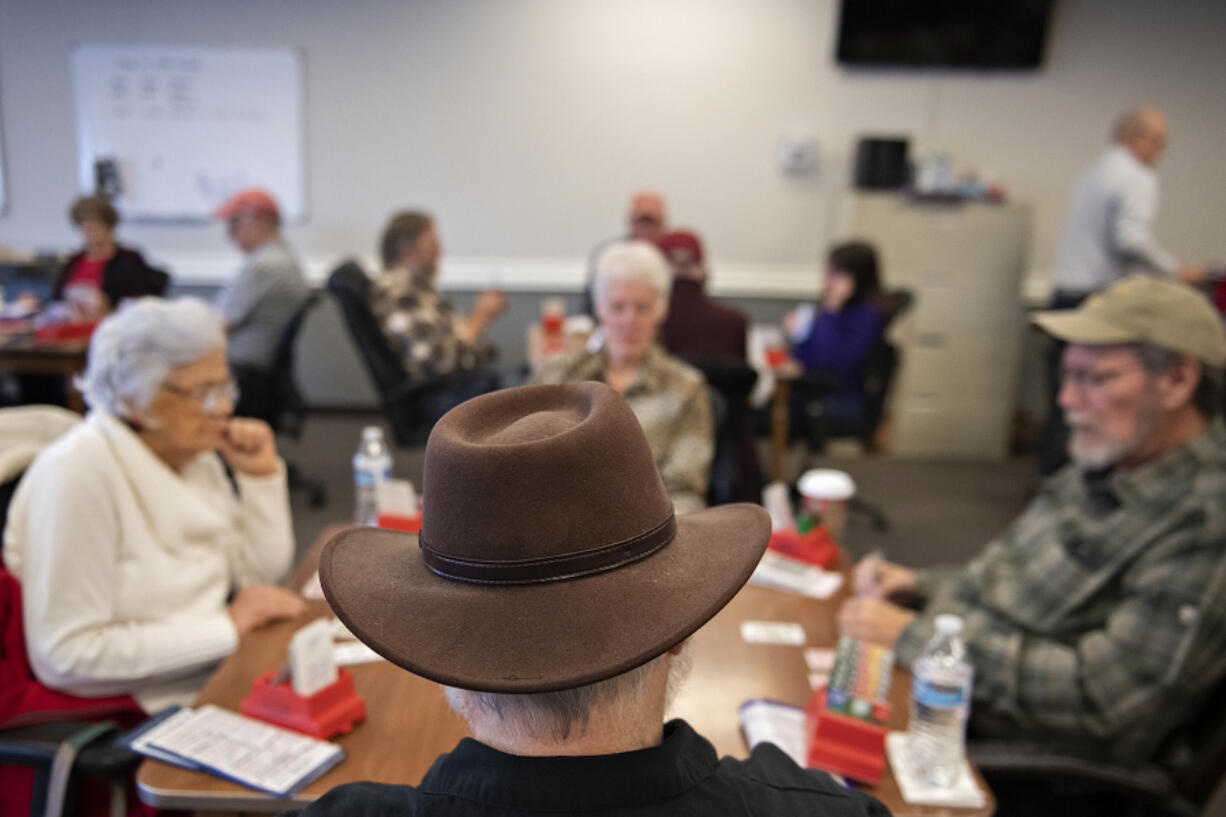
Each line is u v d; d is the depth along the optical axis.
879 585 1.69
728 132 5.00
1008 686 1.43
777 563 1.75
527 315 5.23
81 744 1.19
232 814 1.23
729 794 0.63
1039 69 4.85
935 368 4.84
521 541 0.60
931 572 1.78
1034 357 5.09
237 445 1.72
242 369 3.54
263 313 3.83
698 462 2.15
